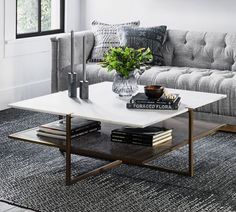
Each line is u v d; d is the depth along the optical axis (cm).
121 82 472
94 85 516
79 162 484
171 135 454
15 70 641
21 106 449
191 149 448
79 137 454
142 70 481
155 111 438
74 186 436
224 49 610
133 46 615
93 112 434
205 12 661
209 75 576
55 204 410
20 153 503
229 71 594
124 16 703
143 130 445
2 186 438
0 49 621
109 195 423
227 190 432
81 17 727
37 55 666
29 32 671
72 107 446
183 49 627
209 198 419
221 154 502
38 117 606
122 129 449
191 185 439
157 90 446
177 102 445
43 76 677
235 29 650
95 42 643
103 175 455
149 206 406
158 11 684
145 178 451
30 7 673
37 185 439
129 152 424
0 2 614
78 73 604
